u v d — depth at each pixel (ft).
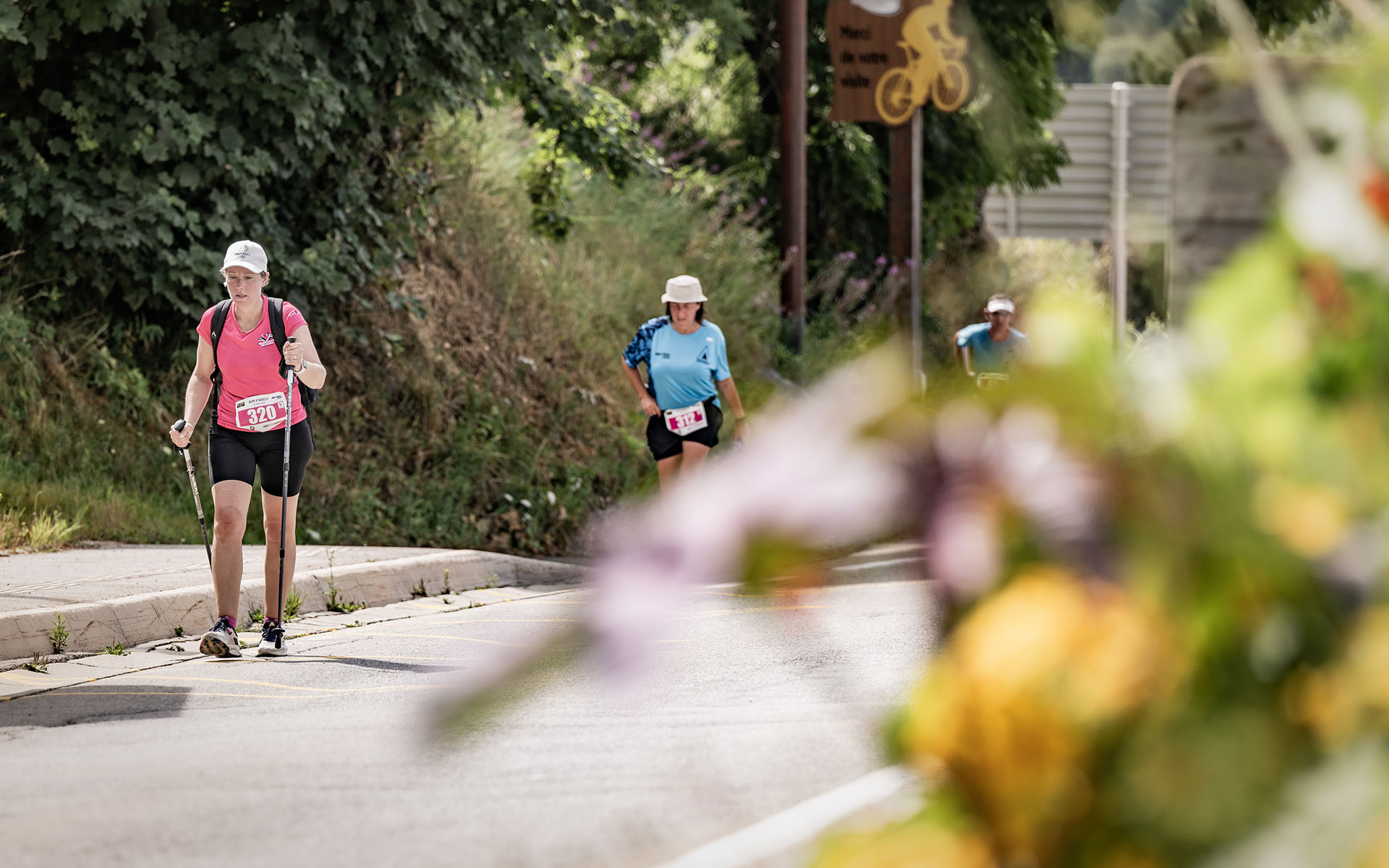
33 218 74.79
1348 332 4.88
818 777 23.72
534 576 65.72
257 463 45.03
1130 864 5.06
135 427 75.00
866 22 97.45
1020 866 5.25
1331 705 4.85
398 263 85.15
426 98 80.84
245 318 43.86
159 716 34.73
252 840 22.91
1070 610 4.95
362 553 61.98
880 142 131.54
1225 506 4.82
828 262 126.41
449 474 82.23
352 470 80.12
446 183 97.91
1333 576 4.81
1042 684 5.01
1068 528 4.74
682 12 115.03
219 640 43.42
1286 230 4.89
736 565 4.58
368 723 32.30
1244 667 4.92
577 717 30.81
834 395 4.82
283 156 78.28
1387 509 4.85
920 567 4.85
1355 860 4.59
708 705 31.30
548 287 100.53
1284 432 4.91
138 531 66.49
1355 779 4.70
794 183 104.63
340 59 78.48
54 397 73.51
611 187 109.19
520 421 88.53
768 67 130.41
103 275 74.90
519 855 21.15
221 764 28.37
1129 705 4.99
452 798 24.80
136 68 76.23
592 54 118.01
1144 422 4.84
